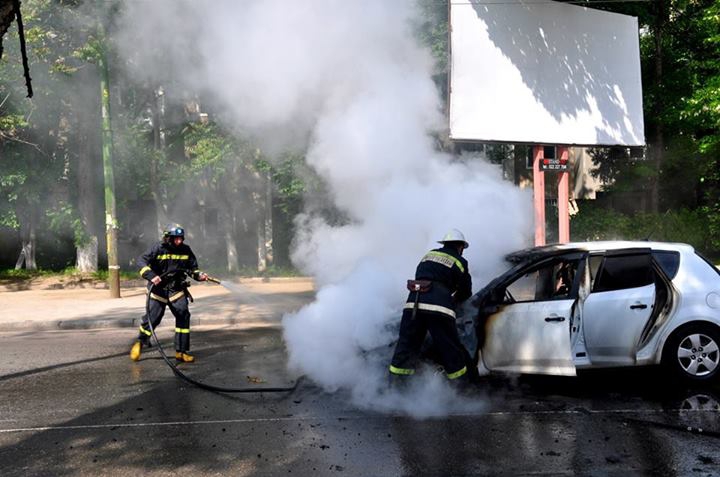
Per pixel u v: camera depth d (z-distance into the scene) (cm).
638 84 1510
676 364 604
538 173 1355
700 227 1858
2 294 1545
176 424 538
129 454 470
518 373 598
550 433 495
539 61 1338
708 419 520
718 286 614
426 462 443
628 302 598
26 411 586
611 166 2138
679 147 1931
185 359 790
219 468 441
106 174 1408
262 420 544
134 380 698
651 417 529
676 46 1962
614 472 418
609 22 1462
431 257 593
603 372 683
